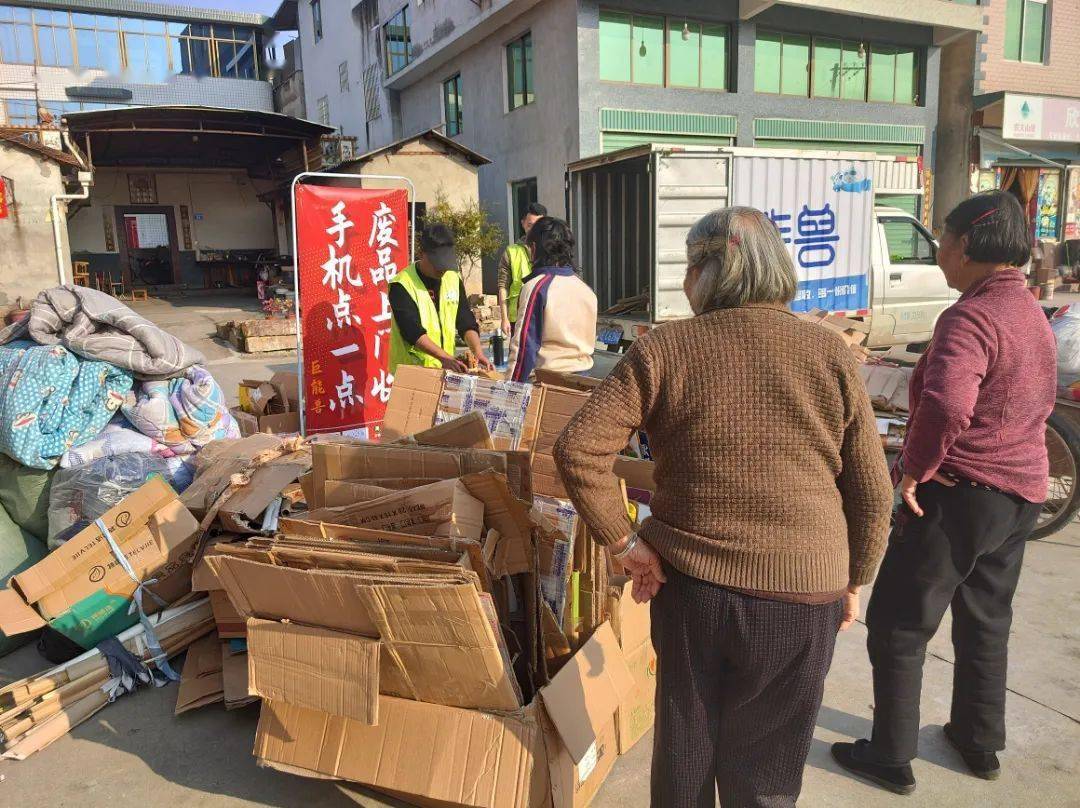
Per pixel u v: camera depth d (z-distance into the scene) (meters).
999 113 14.84
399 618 1.85
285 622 2.03
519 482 2.33
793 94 13.77
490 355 9.14
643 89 12.41
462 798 1.91
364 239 4.30
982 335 1.98
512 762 1.88
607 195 8.88
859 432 1.48
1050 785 2.29
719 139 13.14
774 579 1.43
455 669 1.89
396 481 2.47
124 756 2.42
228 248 21.44
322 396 4.31
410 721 1.98
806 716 1.55
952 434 1.93
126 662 2.70
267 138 15.37
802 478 1.44
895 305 8.62
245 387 4.92
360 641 1.90
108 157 18.30
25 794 2.26
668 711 1.58
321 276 4.22
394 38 17.53
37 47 21.33
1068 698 2.69
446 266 3.86
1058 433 3.88
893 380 4.74
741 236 1.49
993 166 15.73
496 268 14.94
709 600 1.47
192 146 17.31
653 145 7.35
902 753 2.23
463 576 1.81
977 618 2.24
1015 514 2.09
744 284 1.48
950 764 2.38
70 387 3.26
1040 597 3.42
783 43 13.53
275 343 10.70
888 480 1.52
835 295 8.30
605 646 2.17
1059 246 16.88
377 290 4.37
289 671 2.01
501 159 14.47
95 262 20.05
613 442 1.53
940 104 15.63
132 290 18.86
